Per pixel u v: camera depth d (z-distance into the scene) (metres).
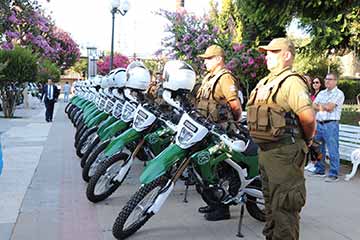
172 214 5.12
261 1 10.30
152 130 5.26
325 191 6.30
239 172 4.46
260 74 13.41
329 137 6.97
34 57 17.59
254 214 4.88
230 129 4.54
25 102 24.33
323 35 11.10
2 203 5.33
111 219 4.84
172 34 13.02
